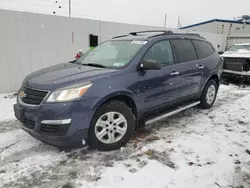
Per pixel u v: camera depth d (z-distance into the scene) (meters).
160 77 3.60
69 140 2.75
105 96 2.87
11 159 2.84
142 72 3.35
